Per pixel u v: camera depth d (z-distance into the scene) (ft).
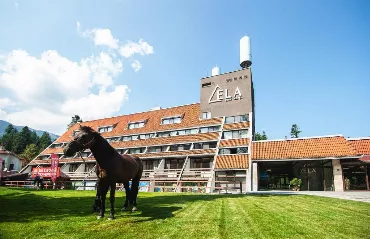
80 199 50.62
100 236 20.10
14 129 479.41
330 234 21.39
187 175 119.65
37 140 418.92
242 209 35.63
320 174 103.14
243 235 20.79
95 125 197.36
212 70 159.02
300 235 21.02
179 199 51.70
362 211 34.37
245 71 142.31
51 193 70.64
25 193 66.90
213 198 54.70
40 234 20.74
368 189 91.35
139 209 35.01
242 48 152.56
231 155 116.47
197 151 127.24
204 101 149.69
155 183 121.90
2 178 146.82
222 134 130.72
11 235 20.43
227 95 143.43
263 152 110.11
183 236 20.25
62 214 30.68
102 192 28.35
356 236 20.88
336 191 92.53
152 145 144.66
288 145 109.91
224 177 111.55
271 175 134.62
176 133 147.54
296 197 57.93
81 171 158.81
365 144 99.09
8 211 32.86
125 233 20.97
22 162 239.50
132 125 173.58
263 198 55.06
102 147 28.55
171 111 166.91
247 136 123.65
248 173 105.29
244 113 135.23
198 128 141.18
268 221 26.53
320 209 36.27
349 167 96.02
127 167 31.53
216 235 20.65
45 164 175.11
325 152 98.94
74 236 20.08
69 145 27.27
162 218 27.53
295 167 122.01
